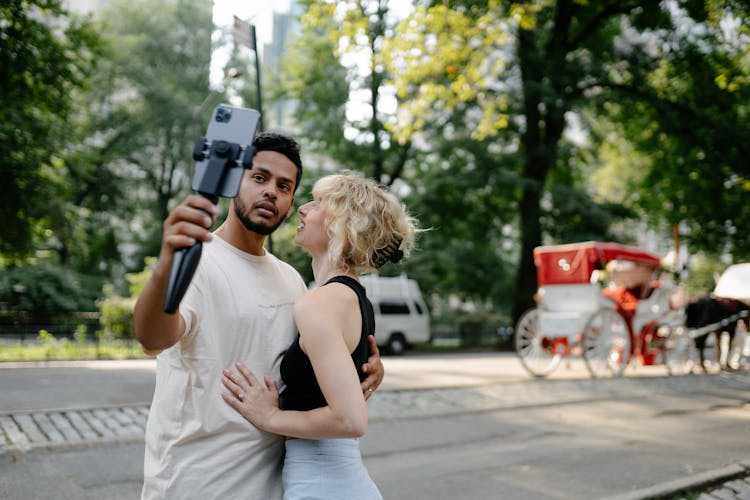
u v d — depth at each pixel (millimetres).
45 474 5438
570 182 29797
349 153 26328
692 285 37031
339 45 13453
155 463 2088
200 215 1625
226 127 1724
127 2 37875
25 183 16234
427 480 5520
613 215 27203
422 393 10086
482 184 24062
